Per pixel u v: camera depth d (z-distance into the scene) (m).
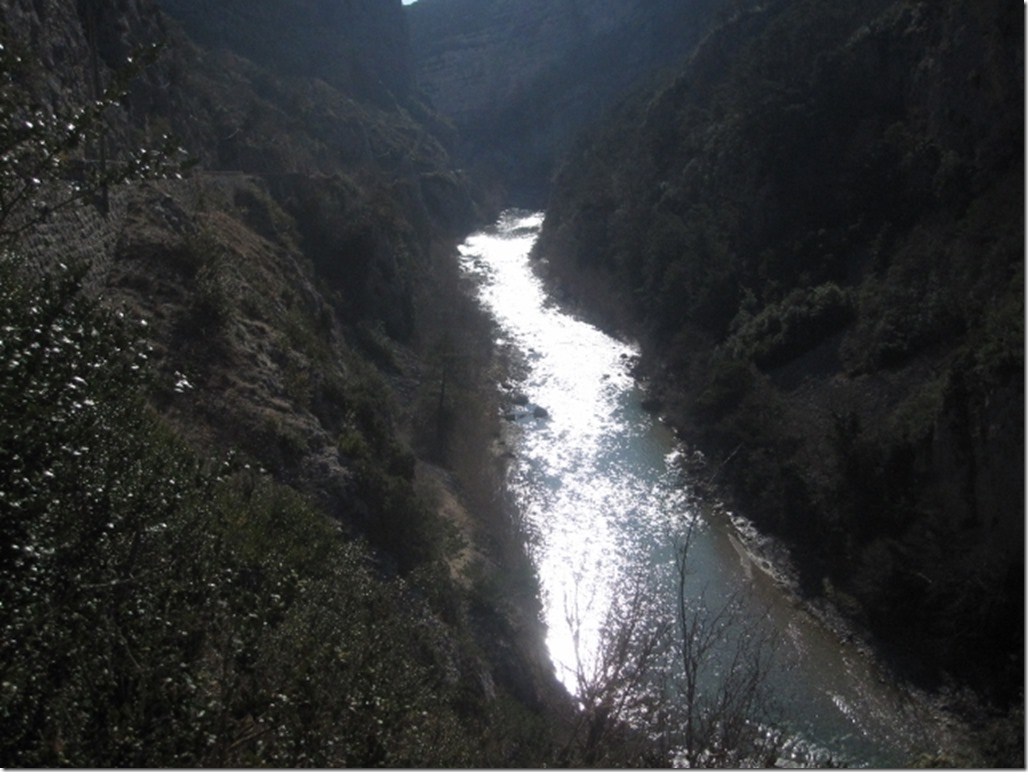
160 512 6.20
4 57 5.76
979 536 22.22
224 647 6.02
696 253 41.66
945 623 21.17
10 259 6.30
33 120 5.90
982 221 28.95
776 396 30.75
